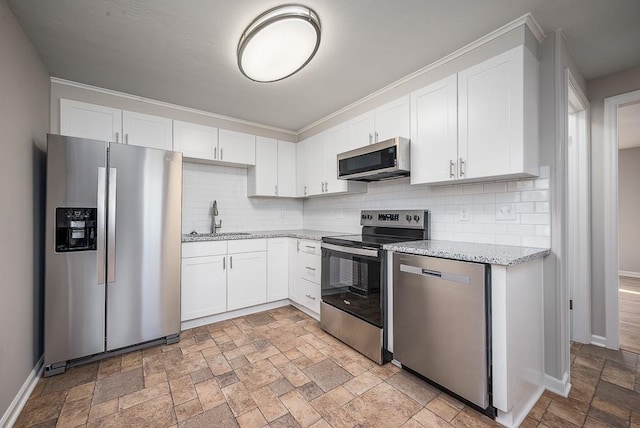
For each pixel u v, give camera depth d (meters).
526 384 1.60
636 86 2.19
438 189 2.40
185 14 1.62
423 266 1.75
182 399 1.66
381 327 2.03
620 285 4.25
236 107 2.99
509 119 1.69
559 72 1.77
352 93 2.66
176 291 2.39
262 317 2.97
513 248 1.81
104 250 2.07
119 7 1.56
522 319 1.57
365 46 1.93
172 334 2.37
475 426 1.45
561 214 1.76
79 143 2.00
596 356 2.17
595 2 1.54
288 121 3.44
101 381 1.84
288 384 1.81
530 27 1.71
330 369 1.98
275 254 3.20
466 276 1.54
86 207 2.01
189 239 2.64
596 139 2.38
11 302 1.55
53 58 2.06
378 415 1.53
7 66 1.54
